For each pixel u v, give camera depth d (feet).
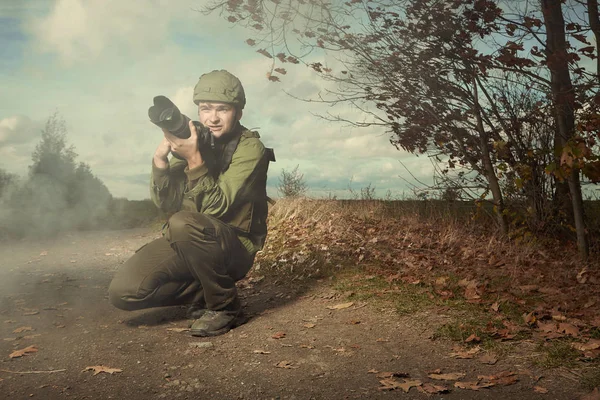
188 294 11.71
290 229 24.52
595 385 7.84
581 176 19.56
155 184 10.93
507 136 22.08
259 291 15.66
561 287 15.06
